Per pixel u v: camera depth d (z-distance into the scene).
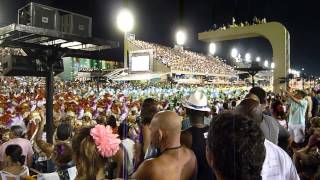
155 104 4.03
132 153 3.98
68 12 5.66
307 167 3.89
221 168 1.30
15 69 5.38
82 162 2.24
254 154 1.28
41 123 6.04
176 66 48.22
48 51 5.66
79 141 2.27
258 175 1.30
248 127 1.31
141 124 4.12
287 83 19.03
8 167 4.21
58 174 2.68
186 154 2.64
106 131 2.29
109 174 2.96
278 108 6.11
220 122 1.34
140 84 36.09
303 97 7.65
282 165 2.18
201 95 3.29
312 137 4.28
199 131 3.04
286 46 21.95
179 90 25.47
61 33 5.45
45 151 5.12
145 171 2.45
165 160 2.49
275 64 22.12
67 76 50.81
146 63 35.56
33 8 5.12
